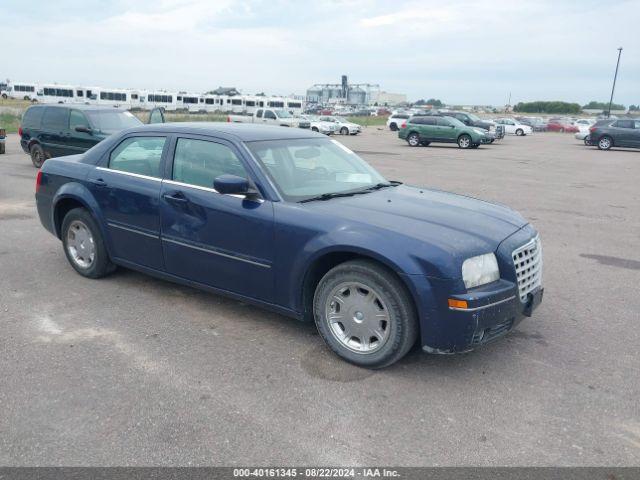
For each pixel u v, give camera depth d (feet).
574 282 19.72
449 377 12.47
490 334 12.13
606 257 23.17
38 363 12.70
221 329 14.76
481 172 54.03
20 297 16.81
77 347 13.56
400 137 95.45
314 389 11.82
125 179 16.66
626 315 16.57
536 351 13.93
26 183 38.47
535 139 129.59
